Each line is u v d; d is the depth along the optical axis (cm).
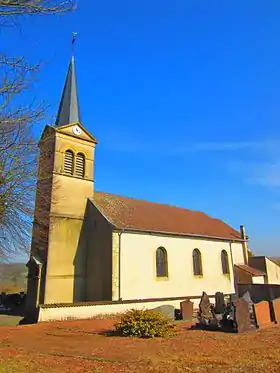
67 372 830
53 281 2275
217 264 3030
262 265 3347
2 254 1590
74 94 2836
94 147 2789
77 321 1812
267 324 1605
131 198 3083
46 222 2211
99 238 2420
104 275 2295
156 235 2573
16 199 1419
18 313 2428
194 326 1641
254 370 821
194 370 837
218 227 3403
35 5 546
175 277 2609
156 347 1155
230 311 1594
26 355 1030
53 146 2502
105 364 914
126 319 1453
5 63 674
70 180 2552
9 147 1179
